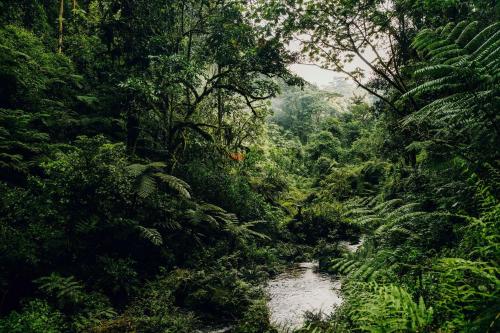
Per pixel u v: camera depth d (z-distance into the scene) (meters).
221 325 6.45
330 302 7.39
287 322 6.39
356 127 31.91
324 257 10.72
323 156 28.80
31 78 9.27
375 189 17.84
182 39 12.27
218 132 15.06
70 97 10.89
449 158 4.34
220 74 11.74
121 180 7.20
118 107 11.27
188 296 6.97
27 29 11.80
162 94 11.21
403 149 9.48
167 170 11.44
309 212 16.03
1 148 7.34
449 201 4.73
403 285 3.33
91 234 7.18
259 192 16.80
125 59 11.94
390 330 1.78
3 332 4.50
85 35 13.02
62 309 5.59
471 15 5.83
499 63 2.86
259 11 8.68
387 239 5.16
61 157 6.88
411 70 6.93
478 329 1.31
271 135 27.69
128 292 6.70
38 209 6.26
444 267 2.18
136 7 11.47
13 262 5.59
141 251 8.05
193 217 9.57
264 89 12.30
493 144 3.33
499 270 1.77
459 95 3.20
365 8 7.54
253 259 10.78
